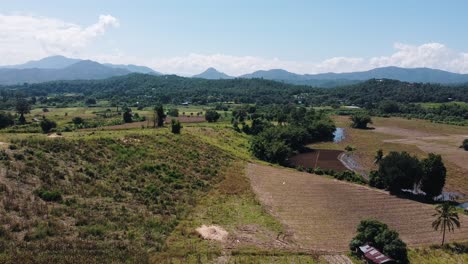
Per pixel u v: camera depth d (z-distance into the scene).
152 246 50.09
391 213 76.81
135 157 85.31
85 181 65.00
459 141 168.88
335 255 55.53
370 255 54.22
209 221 62.34
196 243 53.34
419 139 175.12
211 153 109.12
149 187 71.12
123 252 46.25
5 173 57.03
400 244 55.97
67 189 59.81
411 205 82.94
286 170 111.38
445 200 92.81
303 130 164.62
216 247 53.06
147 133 107.56
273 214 70.19
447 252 60.91
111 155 81.50
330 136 182.00
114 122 159.25
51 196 55.28
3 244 41.91
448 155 138.62
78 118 156.25
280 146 125.75
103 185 66.06
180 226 58.16
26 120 160.12
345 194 87.62
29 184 56.81
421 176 91.56
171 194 71.69
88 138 85.69
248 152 131.25
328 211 74.81
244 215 67.56
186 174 85.19
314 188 90.56
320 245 58.59
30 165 62.41
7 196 51.59
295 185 92.00
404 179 90.94
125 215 57.28
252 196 79.12
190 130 133.12
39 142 73.25
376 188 98.06
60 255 42.62
